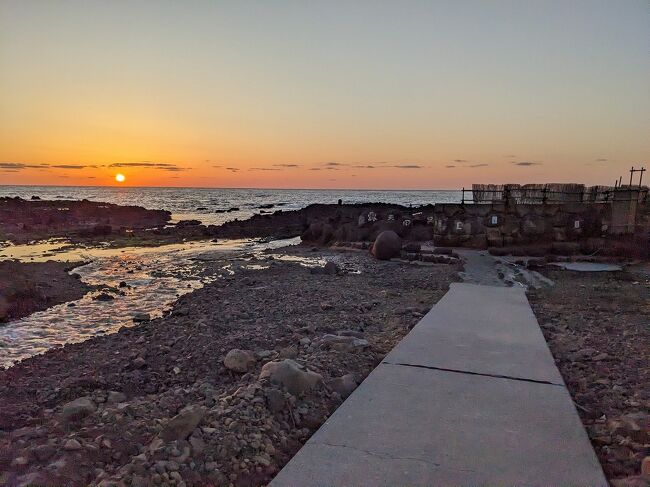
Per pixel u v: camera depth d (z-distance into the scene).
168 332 9.80
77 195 148.88
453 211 19.88
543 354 6.46
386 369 5.89
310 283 14.70
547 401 4.93
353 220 27.48
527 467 3.70
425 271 16.03
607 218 18.08
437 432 4.27
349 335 8.18
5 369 8.18
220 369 7.07
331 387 5.62
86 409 5.47
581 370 6.47
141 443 4.55
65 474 3.92
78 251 26.08
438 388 5.28
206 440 4.29
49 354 8.88
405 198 151.38
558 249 17.42
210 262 21.53
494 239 19.17
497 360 6.21
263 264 20.38
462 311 9.02
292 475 3.64
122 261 22.17
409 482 3.51
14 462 4.13
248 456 4.18
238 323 9.98
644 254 16.45
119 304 13.62
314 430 4.78
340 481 3.55
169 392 6.19
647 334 8.13
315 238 27.30
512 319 8.40
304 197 158.00
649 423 4.65
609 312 9.85
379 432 4.29
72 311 12.80
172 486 3.72
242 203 105.12
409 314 9.89
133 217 51.84
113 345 9.25
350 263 19.28
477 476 3.58
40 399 6.39
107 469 4.07
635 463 3.97
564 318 9.36
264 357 7.15
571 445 4.04
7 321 11.75
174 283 16.83
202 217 59.44
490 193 20.00
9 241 30.33
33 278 16.92
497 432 4.27
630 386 5.85
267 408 4.95
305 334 8.65
